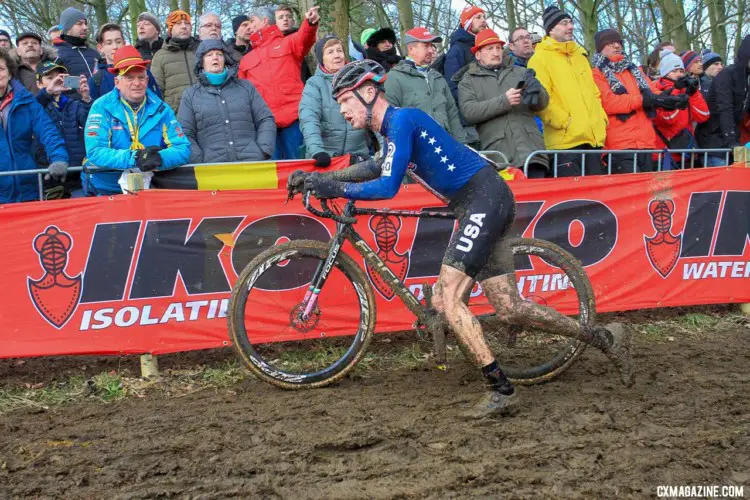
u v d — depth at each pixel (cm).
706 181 500
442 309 329
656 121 589
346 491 256
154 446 301
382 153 346
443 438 302
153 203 397
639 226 486
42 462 287
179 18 523
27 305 382
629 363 360
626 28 1455
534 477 263
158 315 400
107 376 392
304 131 475
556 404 342
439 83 508
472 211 327
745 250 512
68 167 433
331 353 433
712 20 1255
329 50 480
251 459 286
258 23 542
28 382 391
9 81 436
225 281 411
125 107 421
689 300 500
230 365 412
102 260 391
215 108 466
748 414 326
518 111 506
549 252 388
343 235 365
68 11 541
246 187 427
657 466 272
